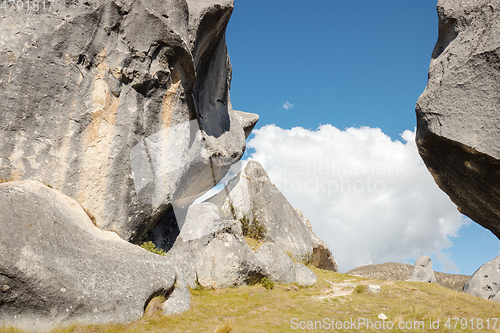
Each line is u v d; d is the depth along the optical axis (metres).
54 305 8.70
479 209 11.94
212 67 20.12
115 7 13.34
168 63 14.63
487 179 11.05
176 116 15.13
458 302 14.96
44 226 9.59
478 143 10.79
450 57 12.24
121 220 13.09
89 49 12.93
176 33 14.14
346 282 19.22
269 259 17.00
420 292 15.95
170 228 16.17
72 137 12.47
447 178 12.31
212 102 20.19
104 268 9.93
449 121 11.47
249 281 15.52
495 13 11.66
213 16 16.86
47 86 12.16
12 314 8.35
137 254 11.19
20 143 11.64
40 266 8.74
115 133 13.26
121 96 13.53
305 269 18.20
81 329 8.73
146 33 13.84
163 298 10.94
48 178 11.90
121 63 13.45
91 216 12.48
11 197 9.62
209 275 14.84
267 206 24.28
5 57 11.65
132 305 9.78
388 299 14.84
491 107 10.88
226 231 16.61
